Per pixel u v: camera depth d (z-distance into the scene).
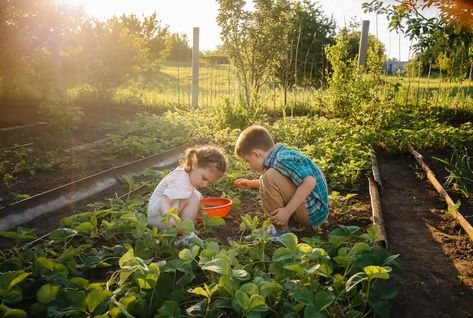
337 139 6.65
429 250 3.33
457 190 4.74
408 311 2.52
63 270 2.49
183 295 2.43
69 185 4.35
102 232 3.35
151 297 2.25
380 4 6.71
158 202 3.34
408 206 4.35
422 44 6.59
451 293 2.72
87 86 12.48
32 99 11.73
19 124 8.18
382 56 9.28
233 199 4.04
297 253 2.42
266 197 3.38
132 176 5.24
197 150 3.36
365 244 2.52
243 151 3.46
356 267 2.57
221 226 3.71
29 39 10.73
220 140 7.23
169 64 31.69
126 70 11.83
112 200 4.00
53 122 7.47
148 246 2.92
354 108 8.57
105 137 7.50
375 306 2.27
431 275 2.93
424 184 5.12
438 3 5.17
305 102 10.77
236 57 10.98
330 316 2.20
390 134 6.89
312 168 3.35
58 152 6.30
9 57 10.97
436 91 10.30
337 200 4.09
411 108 9.49
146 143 6.58
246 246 2.87
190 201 3.40
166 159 6.05
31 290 2.49
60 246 3.25
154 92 13.50
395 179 5.38
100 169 5.55
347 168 5.07
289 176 3.30
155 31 16.84
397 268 2.51
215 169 3.32
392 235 3.62
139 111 10.91
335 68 9.29
